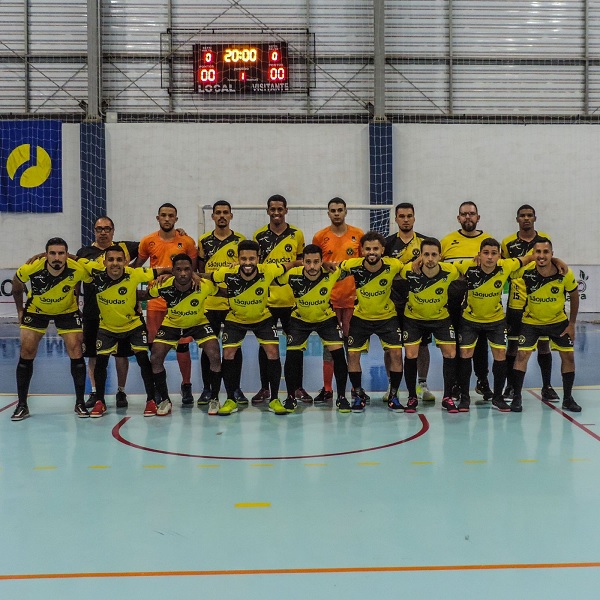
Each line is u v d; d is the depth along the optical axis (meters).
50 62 16.44
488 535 3.52
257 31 16.59
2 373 9.08
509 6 16.78
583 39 16.84
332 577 3.05
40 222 16.31
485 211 16.56
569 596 2.87
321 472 4.64
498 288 6.39
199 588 2.96
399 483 4.39
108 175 16.27
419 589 2.94
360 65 16.62
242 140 16.36
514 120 16.75
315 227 16.42
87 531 3.60
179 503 4.03
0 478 4.53
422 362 7.13
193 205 16.36
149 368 6.50
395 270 6.34
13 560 3.25
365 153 16.42
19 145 16.14
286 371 6.61
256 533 3.56
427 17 16.67
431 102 16.73
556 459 4.90
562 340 6.46
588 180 16.61
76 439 5.57
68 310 6.43
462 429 5.84
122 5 16.42
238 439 5.55
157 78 16.48
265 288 6.36
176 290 6.34
